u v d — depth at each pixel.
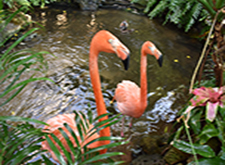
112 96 3.17
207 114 1.94
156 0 4.93
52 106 2.96
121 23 4.69
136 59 3.90
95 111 2.92
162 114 2.90
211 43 1.93
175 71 3.64
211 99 1.96
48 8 5.43
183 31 4.70
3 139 1.23
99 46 1.62
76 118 1.36
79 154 1.17
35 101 3.01
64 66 3.65
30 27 4.57
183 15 4.47
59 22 4.91
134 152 2.42
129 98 2.64
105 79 3.46
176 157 2.21
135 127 2.74
